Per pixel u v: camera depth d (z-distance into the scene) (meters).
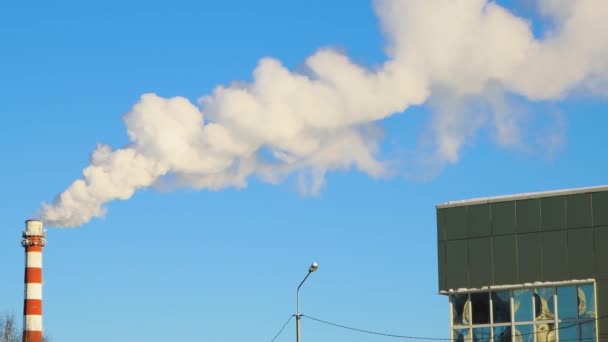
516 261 64.25
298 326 61.16
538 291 63.53
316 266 60.31
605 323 61.22
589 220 62.59
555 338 62.44
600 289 61.69
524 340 63.38
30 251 110.69
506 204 65.25
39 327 109.62
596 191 62.72
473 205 66.31
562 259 62.97
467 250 66.00
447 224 67.00
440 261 66.75
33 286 109.88
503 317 64.25
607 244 61.88
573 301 62.41
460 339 65.50
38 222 111.69
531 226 64.25
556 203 63.75
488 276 65.06
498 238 65.12
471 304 65.50
